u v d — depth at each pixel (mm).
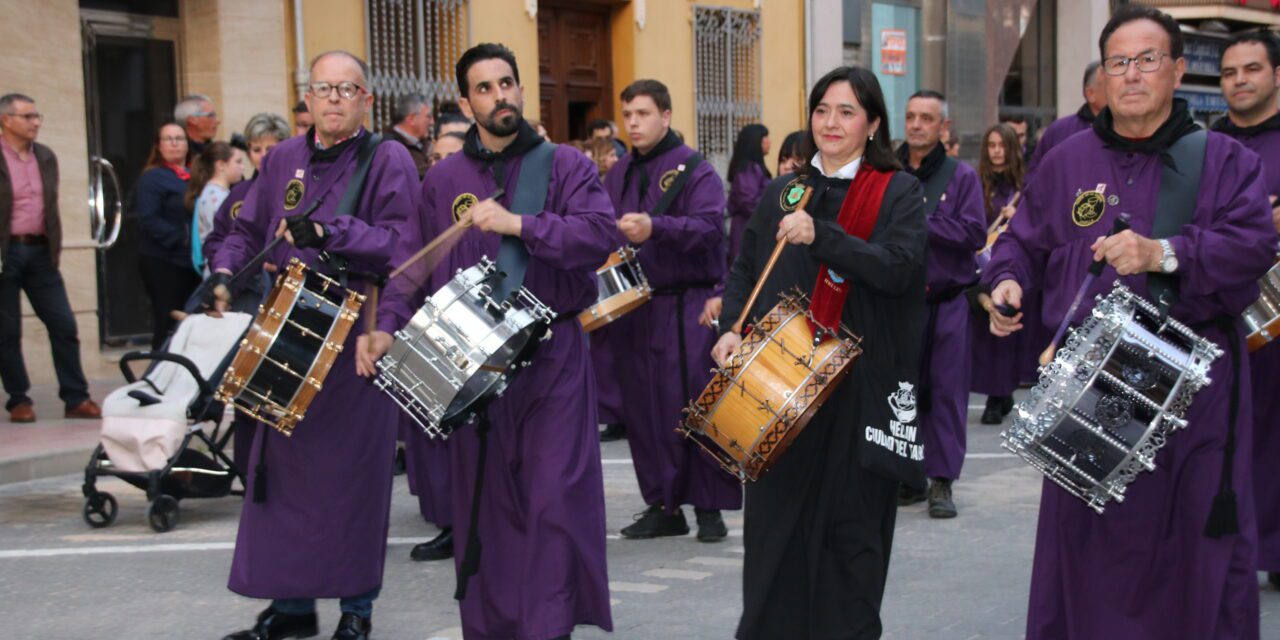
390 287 4988
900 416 4492
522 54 15273
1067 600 4445
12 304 10328
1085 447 4176
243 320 8125
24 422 10438
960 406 8000
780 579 4578
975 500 8438
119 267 12992
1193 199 4348
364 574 5449
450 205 5082
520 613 4773
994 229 10750
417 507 8461
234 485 9039
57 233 10445
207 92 12945
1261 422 6164
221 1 12789
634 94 7500
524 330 4668
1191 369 4125
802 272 4605
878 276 4332
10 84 11500
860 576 4523
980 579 6598
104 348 12930
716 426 4473
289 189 5535
